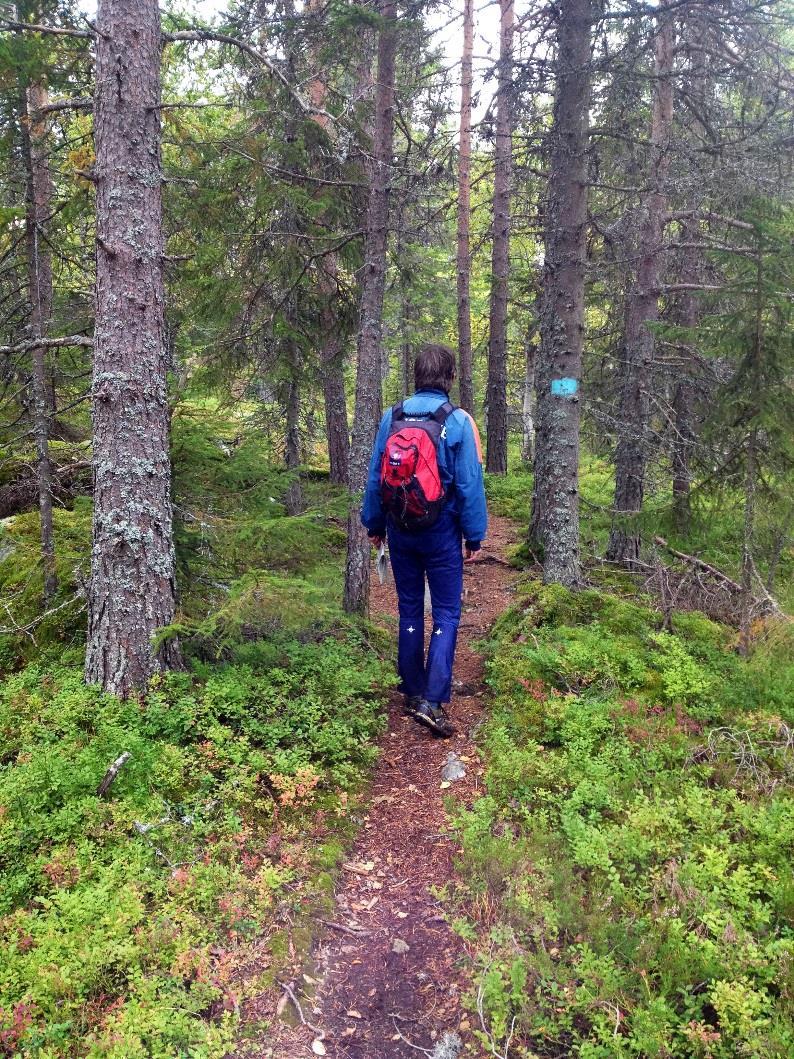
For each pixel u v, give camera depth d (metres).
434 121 7.83
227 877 3.20
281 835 3.59
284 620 4.68
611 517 8.54
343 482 13.76
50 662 5.36
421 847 3.61
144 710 4.32
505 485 15.80
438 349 4.47
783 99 7.59
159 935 2.84
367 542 6.49
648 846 3.18
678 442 8.03
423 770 4.31
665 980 2.54
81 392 8.52
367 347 6.20
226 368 7.52
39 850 3.33
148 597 4.52
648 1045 2.29
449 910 3.16
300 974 2.83
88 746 3.93
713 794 3.58
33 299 6.13
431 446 4.21
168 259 4.54
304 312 7.89
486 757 4.27
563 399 6.33
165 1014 2.48
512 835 3.42
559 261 6.21
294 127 7.16
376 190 6.05
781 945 2.61
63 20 5.48
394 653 6.13
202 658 5.10
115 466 4.41
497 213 14.97
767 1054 2.25
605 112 8.19
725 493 5.51
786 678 4.68
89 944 2.73
